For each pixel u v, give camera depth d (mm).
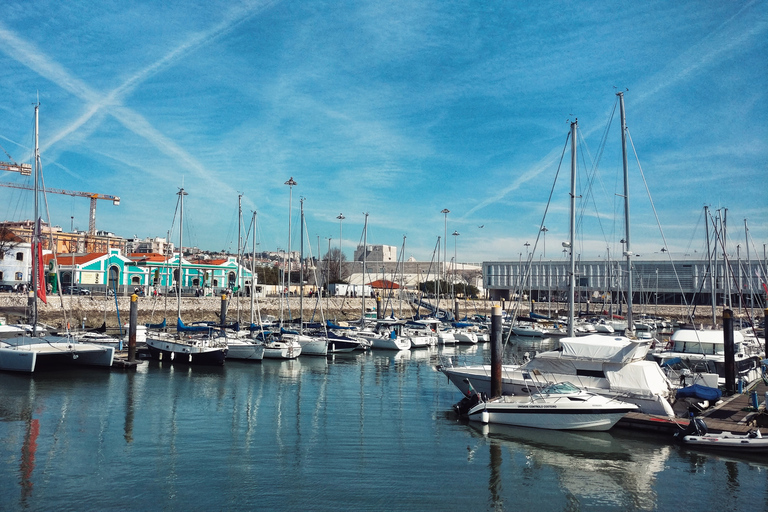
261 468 18281
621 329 69750
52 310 58125
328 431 22672
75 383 31547
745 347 35406
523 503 16031
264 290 92688
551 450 20312
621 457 19562
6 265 74500
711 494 16656
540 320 76125
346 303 90125
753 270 88312
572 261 28906
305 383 33469
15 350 33875
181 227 47500
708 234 52625
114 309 63656
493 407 23594
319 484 17031
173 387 31203
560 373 24828
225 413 25438
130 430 22344
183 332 44188
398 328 57094
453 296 103438
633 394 23156
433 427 23328
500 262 133250
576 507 15852
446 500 16125
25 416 24109
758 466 18688
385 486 17000
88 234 149625
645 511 15672
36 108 40812
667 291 108812
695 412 22953
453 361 45625
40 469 17812
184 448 20172
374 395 30000
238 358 41625
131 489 16375
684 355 30938
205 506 15352
